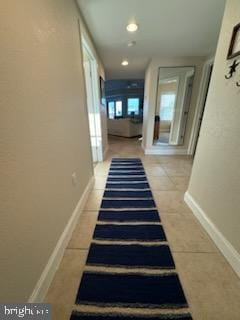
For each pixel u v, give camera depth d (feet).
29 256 2.54
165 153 12.80
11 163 2.13
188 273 3.39
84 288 3.10
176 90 11.30
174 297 2.95
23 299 2.39
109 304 2.85
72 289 3.08
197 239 4.30
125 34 7.21
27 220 2.48
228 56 3.66
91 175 7.13
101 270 3.46
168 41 7.98
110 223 4.93
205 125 4.74
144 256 3.80
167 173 8.80
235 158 3.48
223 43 3.92
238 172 3.39
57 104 3.63
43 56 2.99
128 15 5.83
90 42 7.20
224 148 3.85
